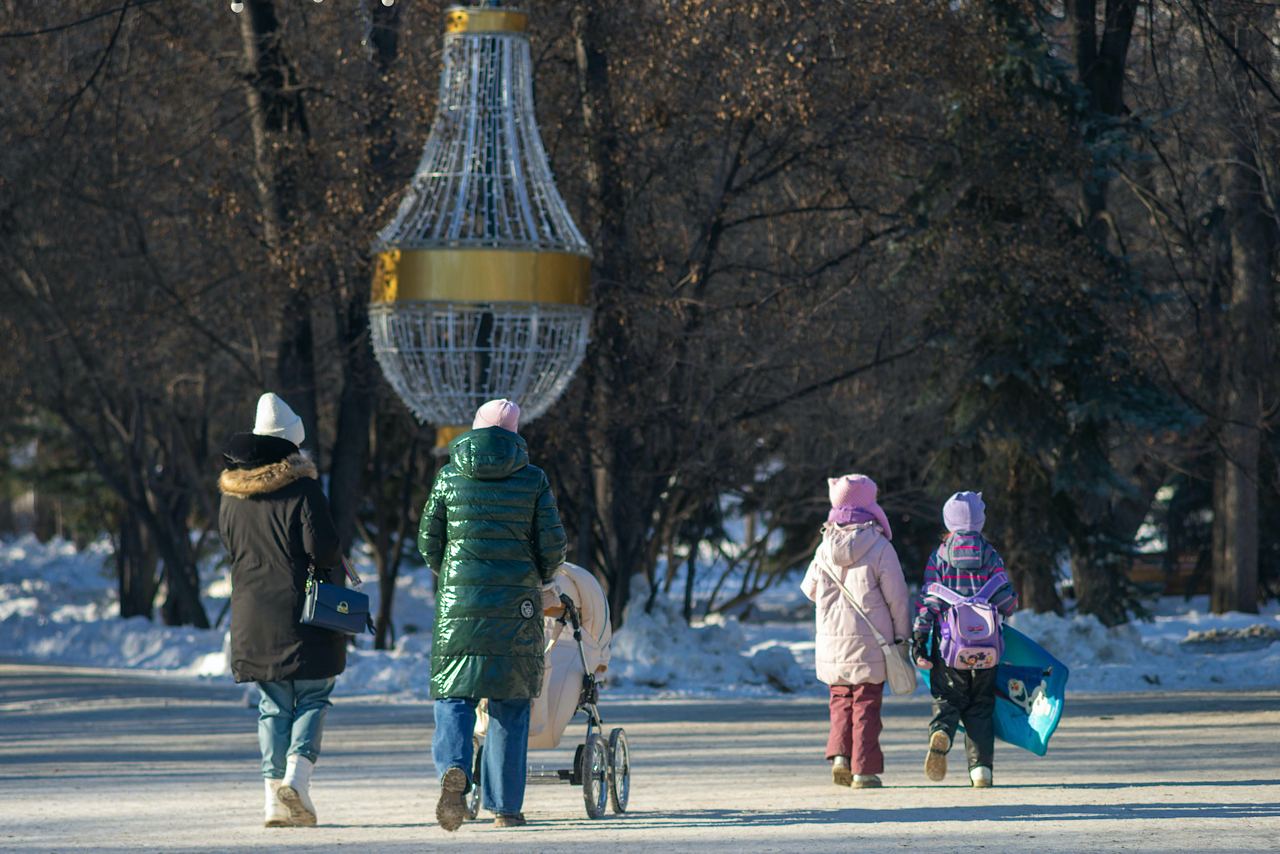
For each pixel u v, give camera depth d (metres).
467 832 30.05
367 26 89.50
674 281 94.44
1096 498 113.62
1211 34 97.31
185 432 143.62
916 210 95.88
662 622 87.31
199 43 102.94
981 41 87.88
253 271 95.44
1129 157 100.38
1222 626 125.31
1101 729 55.03
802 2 82.94
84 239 110.62
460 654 29.77
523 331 74.19
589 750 32.25
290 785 30.86
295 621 31.36
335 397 130.62
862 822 30.64
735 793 37.69
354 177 89.44
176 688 83.31
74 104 94.62
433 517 30.39
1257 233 126.50
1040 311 100.31
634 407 92.56
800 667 88.44
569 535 101.62
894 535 143.62
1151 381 108.62
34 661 107.56
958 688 37.59
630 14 88.12
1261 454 143.25
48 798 37.56
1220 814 30.92
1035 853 25.67
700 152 91.81
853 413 115.44
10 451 191.38
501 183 75.00
